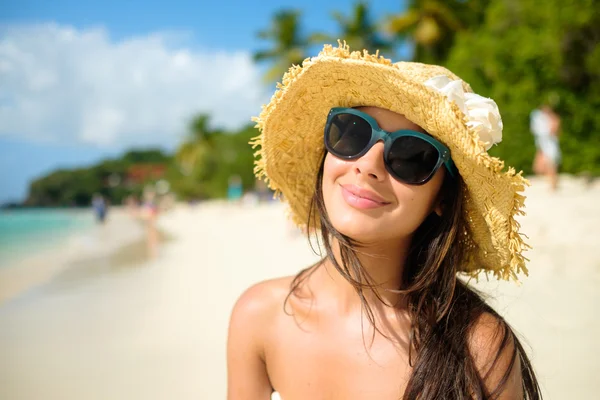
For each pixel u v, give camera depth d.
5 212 126.12
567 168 14.32
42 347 5.69
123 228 36.12
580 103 14.73
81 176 128.50
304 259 10.15
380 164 1.34
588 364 3.38
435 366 1.36
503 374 1.35
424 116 1.32
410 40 26.31
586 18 14.39
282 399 1.55
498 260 1.50
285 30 36.59
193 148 63.41
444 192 1.48
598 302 4.37
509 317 4.25
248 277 8.82
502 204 1.37
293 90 1.54
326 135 1.44
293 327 1.54
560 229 6.55
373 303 1.50
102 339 5.78
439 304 1.45
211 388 4.08
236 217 30.62
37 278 12.03
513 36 15.81
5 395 4.23
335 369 1.48
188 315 6.50
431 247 1.48
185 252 15.04
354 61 1.35
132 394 4.08
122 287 9.46
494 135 1.42
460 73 17.02
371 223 1.35
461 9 24.80
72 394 4.20
